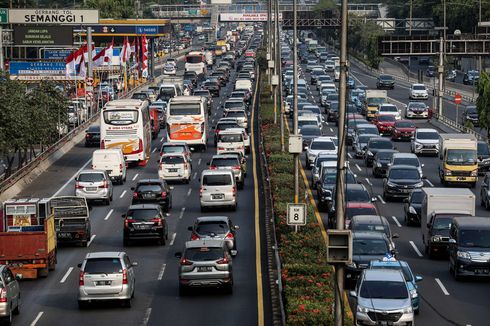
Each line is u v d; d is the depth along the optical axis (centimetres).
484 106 18375
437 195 9506
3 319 6675
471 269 8094
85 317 7031
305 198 11138
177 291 7844
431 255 9094
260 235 10144
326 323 5928
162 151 14525
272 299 7338
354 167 15375
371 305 6384
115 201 12588
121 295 7175
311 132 17175
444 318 6894
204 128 16975
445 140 13800
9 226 9269
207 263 7481
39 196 12862
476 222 8431
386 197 12456
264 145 16062
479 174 14888
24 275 8331
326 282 6975
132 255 9369
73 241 9756
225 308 7181
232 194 11506
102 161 13700
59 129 17438
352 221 8981
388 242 7969
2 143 12681
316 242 8331
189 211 11725
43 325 6812
